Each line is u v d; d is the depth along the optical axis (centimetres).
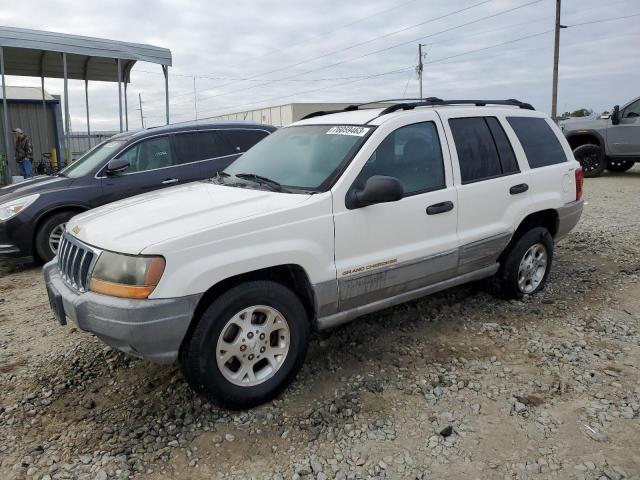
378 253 377
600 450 289
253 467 284
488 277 496
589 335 433
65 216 699
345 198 360
